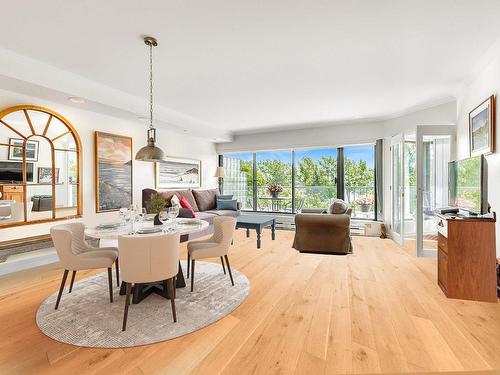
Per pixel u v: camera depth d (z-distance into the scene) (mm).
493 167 2916
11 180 3557
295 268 3658
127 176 5105
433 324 2213
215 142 7750
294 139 6820
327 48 2793
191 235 5258
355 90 4055
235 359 1788
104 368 1700
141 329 2127
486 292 2635
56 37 2570
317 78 3588
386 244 5039
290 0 2051
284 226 6922
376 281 3176
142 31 2471
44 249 3840
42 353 1844
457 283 2691
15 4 2078
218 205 6574
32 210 3766
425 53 2908
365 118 5777
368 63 3150
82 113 4352
